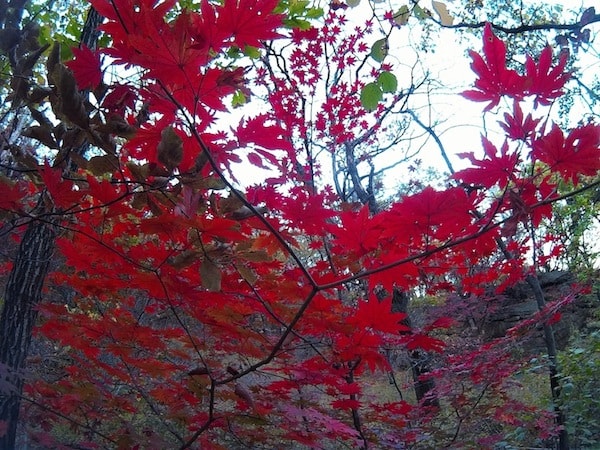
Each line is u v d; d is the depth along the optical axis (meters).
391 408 2.33
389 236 1.31
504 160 1.14
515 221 1.09
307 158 3.59
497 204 1.15
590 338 4.58
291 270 1.75
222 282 1.54
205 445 1.83
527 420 3.49
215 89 1.02
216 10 0.90
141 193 1.11
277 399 1.87
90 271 1.50
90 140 1.06
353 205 1.63
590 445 4.05
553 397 4.09
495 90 1.11
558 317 2.98
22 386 1.85
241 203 1.17
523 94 1.08
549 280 6.00
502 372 2.77
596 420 3.99
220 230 1.04
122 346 1.75
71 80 0.95
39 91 1.18
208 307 1.61
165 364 1.84
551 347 4.07
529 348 4.67
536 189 1.19
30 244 1.93
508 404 2.93
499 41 1.06
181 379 1.98
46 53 1.98
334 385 1.80
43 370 2.42
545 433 3.23
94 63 1.07
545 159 1.13
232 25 0.87
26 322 1.91
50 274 1.86
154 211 1.12
